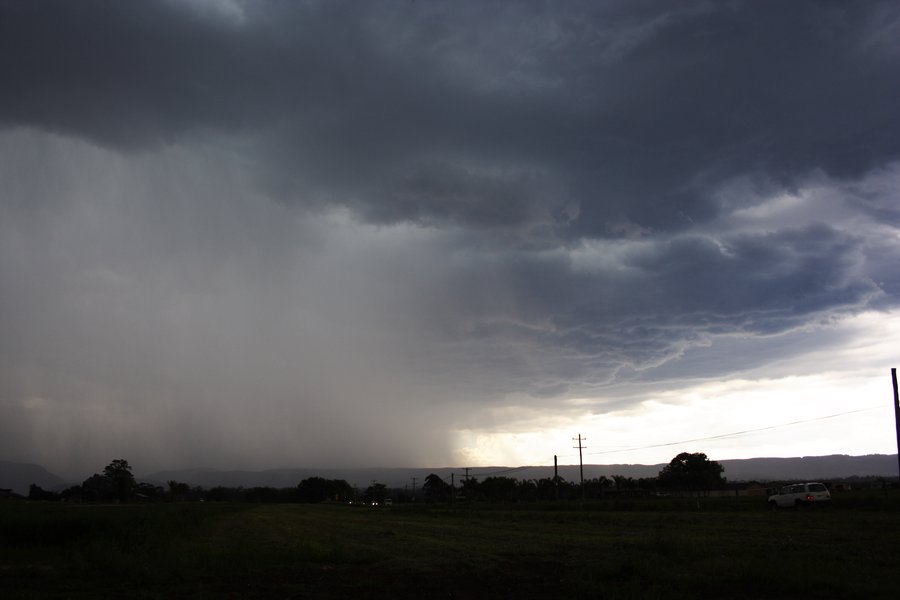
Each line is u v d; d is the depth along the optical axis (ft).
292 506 515.09
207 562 77.77
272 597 56.18
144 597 56.13
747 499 273.54
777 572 57.31
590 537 118.01
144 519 130.11
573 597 55.21
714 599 51.24
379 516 267.59
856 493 251.80
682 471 511.40
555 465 384.27
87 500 617.62
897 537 97.50
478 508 339.16
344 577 68.44
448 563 79.30
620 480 590.55
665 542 85.71
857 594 49.73
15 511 157.79
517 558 84.12
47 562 86.84
